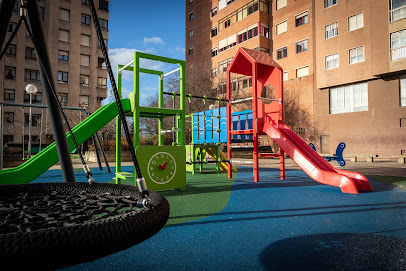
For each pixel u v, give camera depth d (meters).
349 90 20.17
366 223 2.88
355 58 19.55
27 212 1.02
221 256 1.98
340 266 1.81
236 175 8.36
